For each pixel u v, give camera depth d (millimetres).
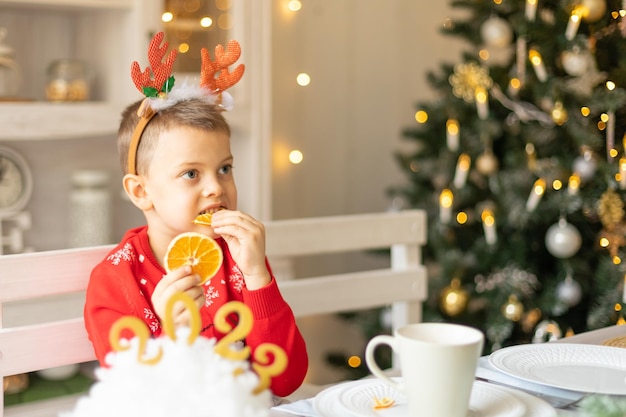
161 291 999
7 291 1123
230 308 705
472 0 2496
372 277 1646
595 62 2393
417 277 1697
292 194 3021
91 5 2207
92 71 2408
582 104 2357
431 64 3277
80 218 2469
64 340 1172
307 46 3002
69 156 2574
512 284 2447
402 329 782
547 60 2400
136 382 623
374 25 3139
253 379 652
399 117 3234
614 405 714
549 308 2406
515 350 1026
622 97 2271
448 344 735
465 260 2529
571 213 2426
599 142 2318
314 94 3035
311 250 1566
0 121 2068
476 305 2670
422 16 3236
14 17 2434
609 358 1004
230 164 1201
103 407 624
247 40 2430
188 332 685
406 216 1684
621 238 2393
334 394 866
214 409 611
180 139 1143
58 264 1162
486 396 847
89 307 1127
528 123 2453
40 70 2494
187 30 2318
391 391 877
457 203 2555
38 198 2527
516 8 2436
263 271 1136
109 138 2639
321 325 3146
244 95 2439
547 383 885
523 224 2404
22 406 2131
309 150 3045
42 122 2133
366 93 3150
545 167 2391
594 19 2328
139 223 2719
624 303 2260
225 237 1146
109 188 2650
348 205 3156
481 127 2420
